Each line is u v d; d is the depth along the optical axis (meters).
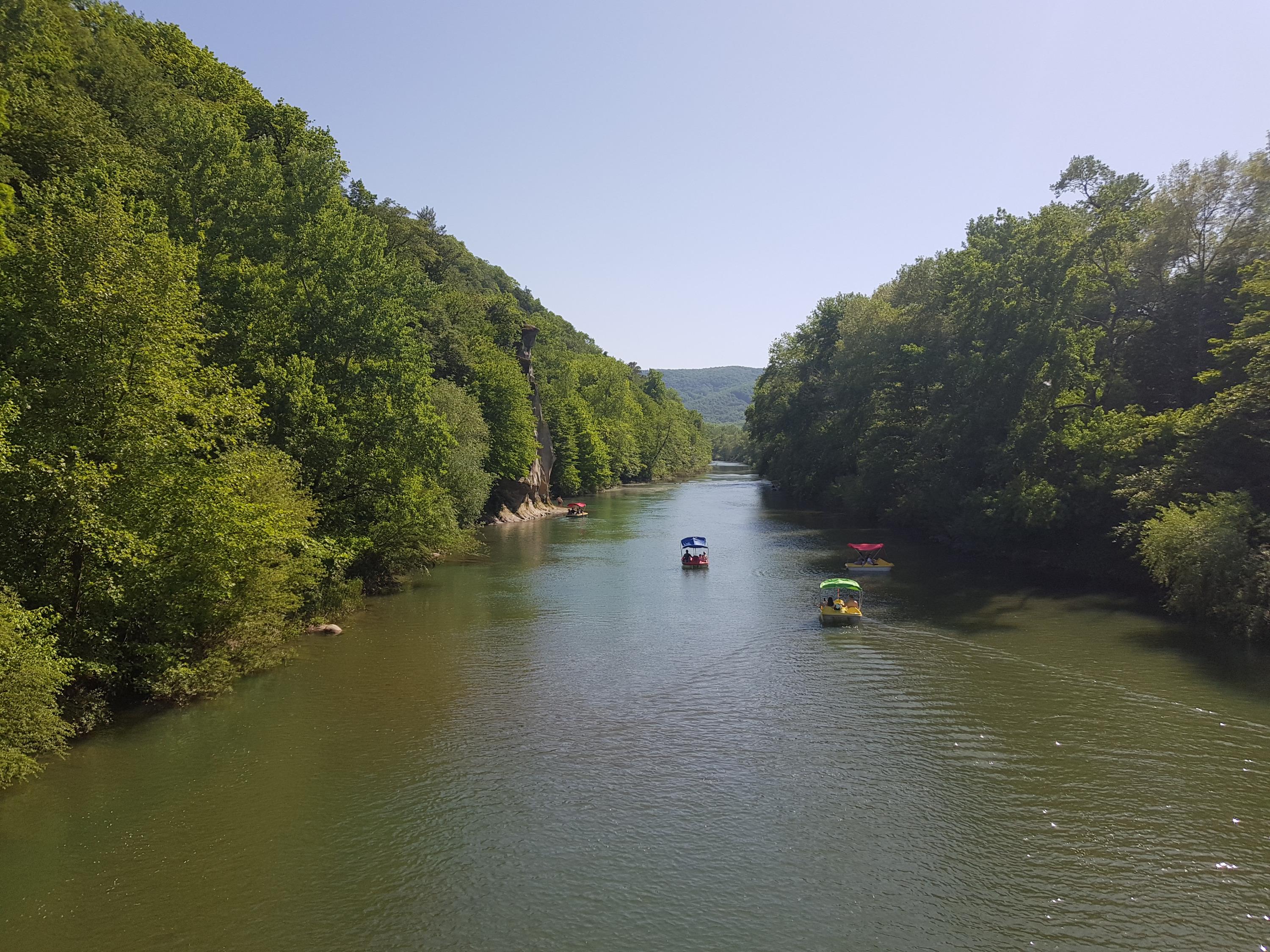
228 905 12.92
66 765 18.12
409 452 36.28
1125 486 36.22
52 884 13.42
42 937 12.01
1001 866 14.16
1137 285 44.34
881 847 14.87
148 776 17.62
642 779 17.75
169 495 20.78
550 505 88.69
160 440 20.38
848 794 17.03
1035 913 12.75
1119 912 12.77
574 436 104.56
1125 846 14.77
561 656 27.62
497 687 24.11
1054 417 44.06
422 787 17.27
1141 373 44.34
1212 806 16.28
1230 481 32.09
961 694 23.28
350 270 36.34
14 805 16.25
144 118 40.81
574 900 13.15
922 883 13.65
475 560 50.44
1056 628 31.05
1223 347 34.50
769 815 16.09
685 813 16.19
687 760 18.77
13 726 15.09
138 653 20.78
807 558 51.16
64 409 19.03
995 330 49.06
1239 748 19.08
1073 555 41.75
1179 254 42.41
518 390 74.31
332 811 16.14
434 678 24.98
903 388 65.88
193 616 21.92
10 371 18.69
